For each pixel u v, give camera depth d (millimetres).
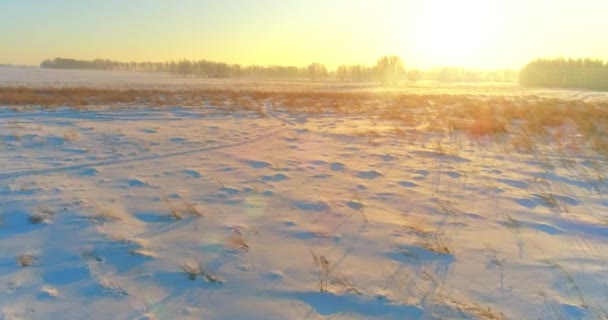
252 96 31672
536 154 9195
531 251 4031
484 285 3365
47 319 2854
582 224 4781
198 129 12484
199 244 4129
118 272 3535
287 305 3061
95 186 6141
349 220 4867
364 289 3291
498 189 6289
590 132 12039
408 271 3605
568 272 3588
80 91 30922
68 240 4164
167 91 36781
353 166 7801
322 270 3609
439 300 3127
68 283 3340
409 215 5074
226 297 3170
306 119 16219
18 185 6098
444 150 9555
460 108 22359
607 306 3045
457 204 5531
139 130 12008
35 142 9664
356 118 16922
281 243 4191
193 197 5680
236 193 5906
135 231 4438
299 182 6590
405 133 12312
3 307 2979
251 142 10375
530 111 19047
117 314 2924
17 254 3828
